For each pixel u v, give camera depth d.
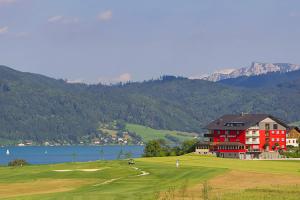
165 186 135.00
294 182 138.88
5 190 144.88
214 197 112.88
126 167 185.88
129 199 112.19
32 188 147.50
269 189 123.31
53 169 193.12
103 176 168.88
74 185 151.00
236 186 132.12
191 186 132.12
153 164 194.50
